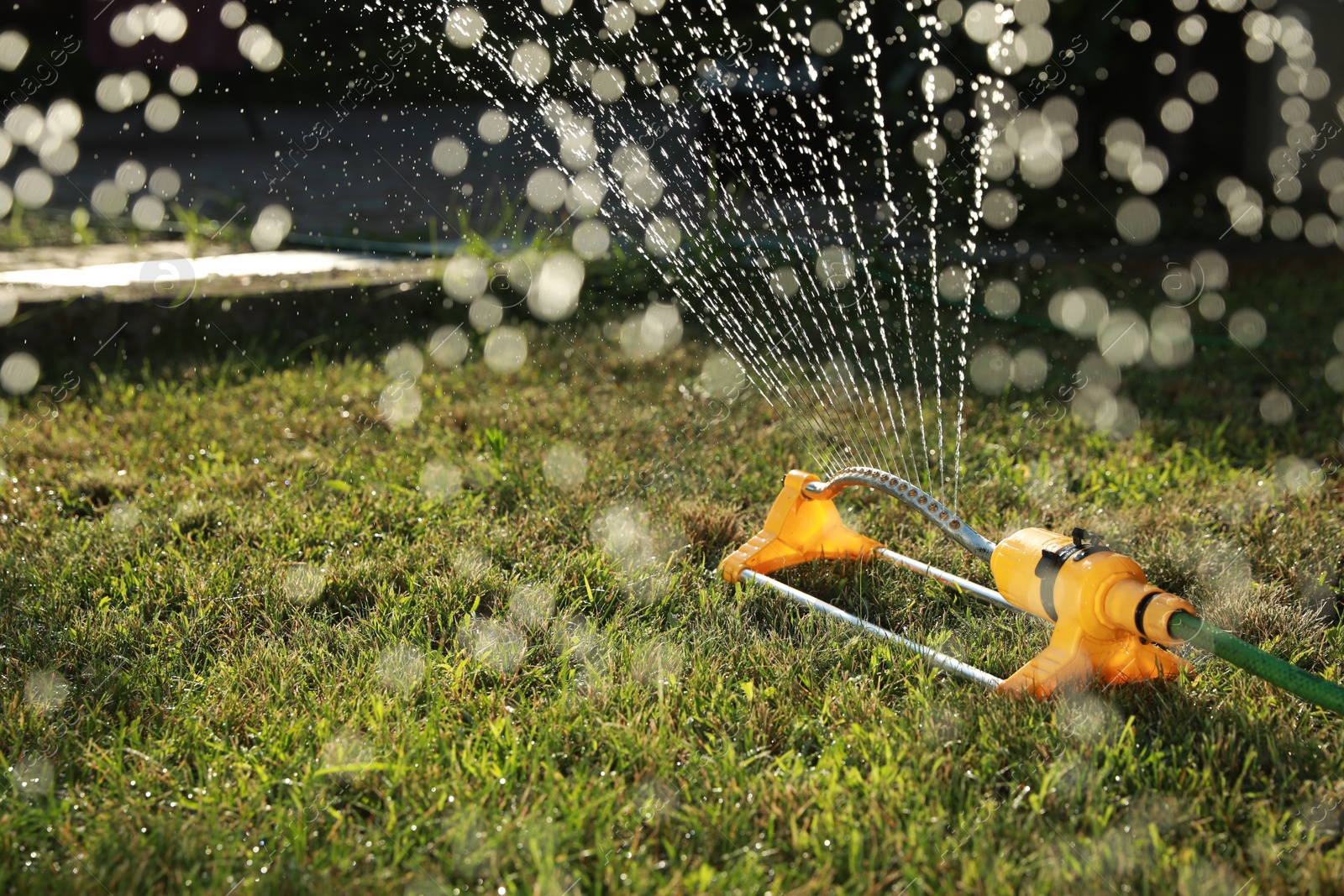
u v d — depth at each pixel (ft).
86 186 20.81
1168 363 13.05
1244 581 7.38
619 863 4.72
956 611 7.13
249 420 10.91
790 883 4.63
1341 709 4.92
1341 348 13.37
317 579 7.43
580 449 10.15
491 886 4.60
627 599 7.30
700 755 5.56
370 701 5.98
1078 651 5.83
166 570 7.50
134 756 5.57
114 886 4.61
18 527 8.35
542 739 5.62
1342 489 9.03
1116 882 4.56
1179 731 5.55
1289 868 4.65
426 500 8.84
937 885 4.59
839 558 7.80
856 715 5.84
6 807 5.19
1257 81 22.34
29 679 6.28
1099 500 8.86
